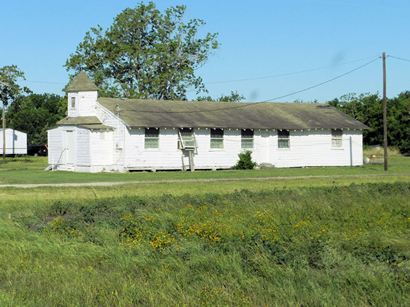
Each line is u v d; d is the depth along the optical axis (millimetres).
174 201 26453
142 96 74938
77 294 12117
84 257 15625
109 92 74625
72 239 17938
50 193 32938
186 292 12234
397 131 88688
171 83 76688
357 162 61938
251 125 56688
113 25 76125
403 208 23547
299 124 59375
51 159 55438
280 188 33719
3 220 21453
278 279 12688
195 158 54500
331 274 12766
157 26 76750
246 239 16641
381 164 64000
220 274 13461
